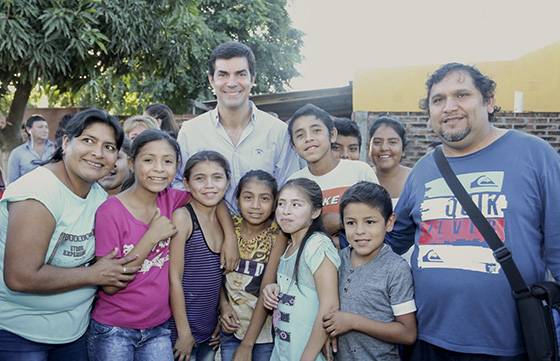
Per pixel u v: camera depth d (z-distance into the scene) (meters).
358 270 2.73
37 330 2.48
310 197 2.84
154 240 2.62
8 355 2.49
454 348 2.34
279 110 12.02
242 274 3.06
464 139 2.42
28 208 2.32
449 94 2.42
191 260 2.95
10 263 2.30
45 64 7.46
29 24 7.28
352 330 2.61
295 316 2.76
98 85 11.56
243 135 3.52
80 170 2.45
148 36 8.63
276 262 3.00
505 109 9.38
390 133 4.11
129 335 2.65
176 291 2.83
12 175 7.32
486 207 2.33
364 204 2.66
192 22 9.18
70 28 7.35
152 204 2.82
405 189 2.75
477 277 2.29
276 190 3.10
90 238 2.58
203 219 3.03
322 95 10.73
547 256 2.31
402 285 2.58
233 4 17.19
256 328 2.96
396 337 2.54
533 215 2.29
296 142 3.22
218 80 3.39
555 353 2.20
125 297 2.63
